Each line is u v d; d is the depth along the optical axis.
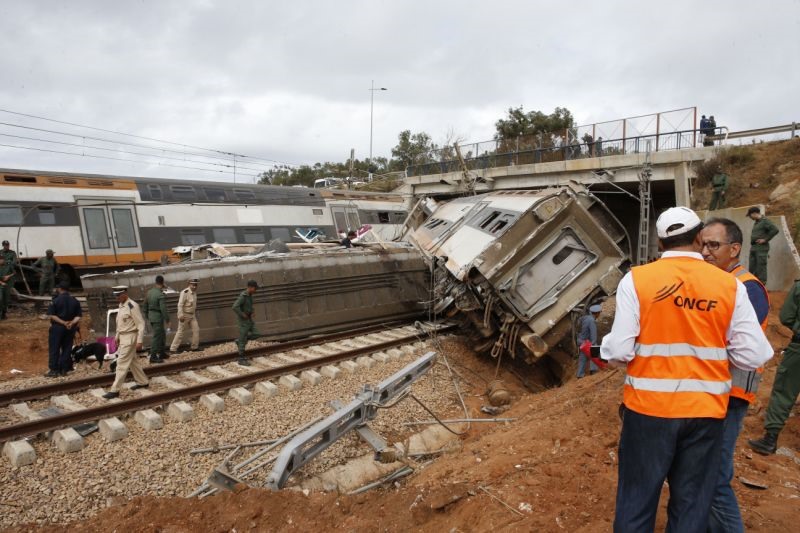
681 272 2.56
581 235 10.63
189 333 11.74
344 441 7.12
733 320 2.51
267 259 12.68
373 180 52.47
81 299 17.45
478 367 11.50
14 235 17.52
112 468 6.05
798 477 4.47
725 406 2.50
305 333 13.02
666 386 2.49
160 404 7.68
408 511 4.27
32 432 6.53
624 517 2.61
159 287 10.45
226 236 22.81
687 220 2.64
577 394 7.80
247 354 10.92
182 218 21.61
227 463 5.91
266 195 24.92
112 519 4.54
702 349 2.48
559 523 3.74
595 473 4.54
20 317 15.68
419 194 36.62
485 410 8.84
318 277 13.30
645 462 2.54
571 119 44.25
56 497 5.41
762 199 17.28
